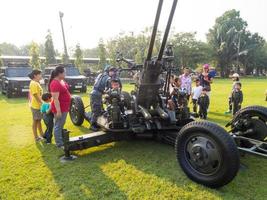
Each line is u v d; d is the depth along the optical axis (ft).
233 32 195.52
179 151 13.03
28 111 32.99
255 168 14.16
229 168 11.32
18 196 11.84
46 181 13.15
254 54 208.03
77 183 12.87
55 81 16.70
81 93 56.24
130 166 14.61
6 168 14.74
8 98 48.67
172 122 16.93
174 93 19.12
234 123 15.89
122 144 18.22
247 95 50.29
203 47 182.50
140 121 17.16
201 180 12.20
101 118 19.67
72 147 15.69
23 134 21.62
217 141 11.54
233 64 204.33
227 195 11.51
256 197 11.35
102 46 114.83
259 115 14.94
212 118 27.02
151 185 12.50
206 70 27.86
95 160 15.60
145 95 16.93
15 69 53.88
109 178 13.30
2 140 19.97
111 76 19.48
